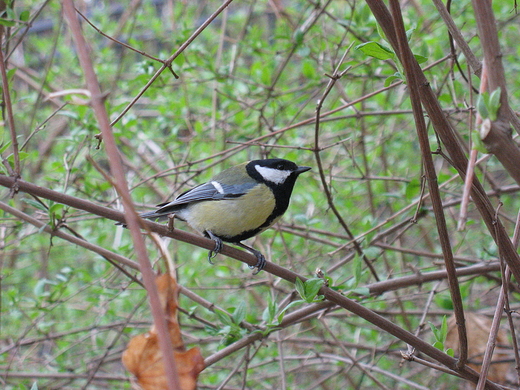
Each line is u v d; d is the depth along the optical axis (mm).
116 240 10461
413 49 9805
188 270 10672
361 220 11820
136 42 10844
